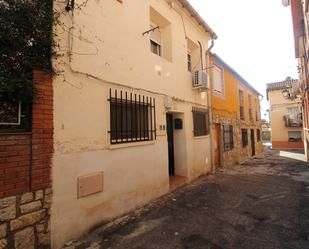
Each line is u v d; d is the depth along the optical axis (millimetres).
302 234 3455
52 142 3057
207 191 5980
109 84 4094
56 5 3229
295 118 20562
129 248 3094
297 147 20516
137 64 4879
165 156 5688
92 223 3596
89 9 3779
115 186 4074
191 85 7363
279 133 21469
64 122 3240
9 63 2654
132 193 4484
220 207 4734
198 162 7504
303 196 5504
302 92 11727
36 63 2883
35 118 2861
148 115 5207
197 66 8031
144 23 5203
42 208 2904
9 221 2570
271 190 6105
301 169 9586
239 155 11953
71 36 3422
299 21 8320
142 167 4824
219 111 9641
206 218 4137
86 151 3555
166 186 5641
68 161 3262
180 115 6898
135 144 4613
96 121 3768
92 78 3746
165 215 4273
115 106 4238
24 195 2721
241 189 6207
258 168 9898
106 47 4078
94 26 3852
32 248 2771
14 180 2633
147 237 3400
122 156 4281
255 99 17312
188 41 7543
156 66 5559
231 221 3998
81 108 3516
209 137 8508
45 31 2996
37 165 2867
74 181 3338
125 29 4586
